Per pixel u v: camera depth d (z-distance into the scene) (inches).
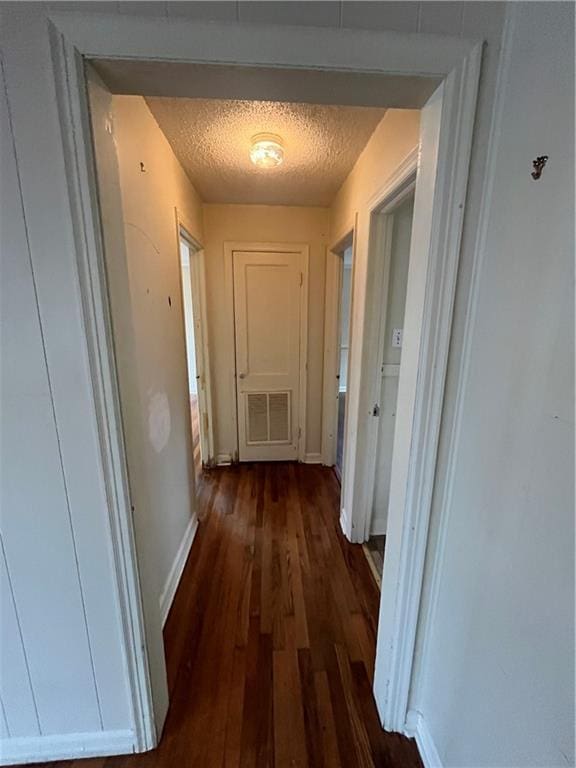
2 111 28.7
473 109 31.3
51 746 45.1
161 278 67.7
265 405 128.8
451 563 40.2
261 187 96.4
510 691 30.7
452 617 40.1
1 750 44.6
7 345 33.3
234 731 47.9
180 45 28.5
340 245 100.7
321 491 113.3
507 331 30.7
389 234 71.2
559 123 24.9
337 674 55.6
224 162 79.7
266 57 29.1
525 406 28.6
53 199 30.6
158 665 46.6
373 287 73.7
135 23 27.9
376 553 83.7
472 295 35.3
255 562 81.0
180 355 81.7
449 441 39.2
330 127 63.8
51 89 28.5
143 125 57.4
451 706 40.3
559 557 25.4
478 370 34.9
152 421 61.4
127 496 38.5
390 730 48.2
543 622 27.0
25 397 34.6
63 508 37.8
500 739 32.0
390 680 46.8
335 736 47.5
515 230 29.6
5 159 29.6
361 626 64.4
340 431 162.9
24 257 31.6
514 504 30.0
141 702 44.6
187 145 71.8
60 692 43.5
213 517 99.0
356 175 79.0
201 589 73.1
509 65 29.9
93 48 28.2
